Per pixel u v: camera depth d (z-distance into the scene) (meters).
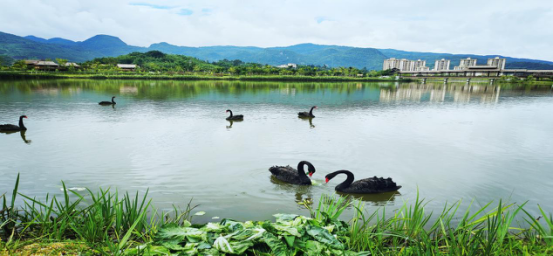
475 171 9.40
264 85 62.75
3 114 19.41
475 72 145.50
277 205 6.79
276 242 4.14
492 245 4.34
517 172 9.34
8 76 65.25
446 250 4.52
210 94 37.03
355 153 11.20
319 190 7.81
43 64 103.44
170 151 11.02
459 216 6.36
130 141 12.48
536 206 6.98
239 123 17.42
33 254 3.91
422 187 8.09
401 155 11.06
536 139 14.27
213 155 10.57
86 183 7.77
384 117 20.97
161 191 7.37
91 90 39.69
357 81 103.56
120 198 6.84
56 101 26.69
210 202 6.82
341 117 20.66
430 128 16.84
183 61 182.88
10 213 5.01
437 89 61.25
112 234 4.88
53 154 10.41
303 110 24.02
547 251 4.26
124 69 125.38
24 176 8.20
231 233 4.34
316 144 12.48
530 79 110.81
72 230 4.84
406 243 4.81
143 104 25.55
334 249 4.18
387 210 6.72
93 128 15.18
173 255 3.88
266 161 10.00
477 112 24.44
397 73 168.75
